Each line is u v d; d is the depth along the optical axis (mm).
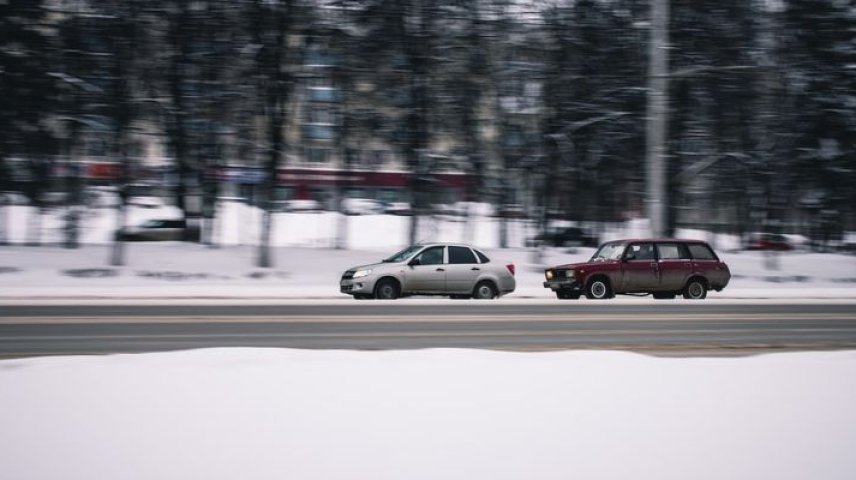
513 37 36062
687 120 37062
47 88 31531
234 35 32812
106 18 31641
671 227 38156
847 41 39281
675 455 5668
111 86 31984
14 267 29047
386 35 33938
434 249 21891
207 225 35844
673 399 7125
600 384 7633
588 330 14078
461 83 35125
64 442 5516
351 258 34156
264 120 33594
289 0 32438
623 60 36500
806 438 6156
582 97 36469
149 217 41000
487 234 52344
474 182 38406
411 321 14953
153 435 5707
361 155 37094
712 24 37125
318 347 11328
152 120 32875
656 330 14320
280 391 7012
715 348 11891
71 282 27922
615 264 22266
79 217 34812
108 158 34094
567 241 43344
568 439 5918
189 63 32875
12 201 35812
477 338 12672
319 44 33750
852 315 17906
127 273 29484
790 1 38469
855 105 38781
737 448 5863
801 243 50875
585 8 36500
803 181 39562
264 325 13953
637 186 37812
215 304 18484
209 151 33906
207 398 6707
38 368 7746
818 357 9586
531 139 36844
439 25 34719
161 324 13875
